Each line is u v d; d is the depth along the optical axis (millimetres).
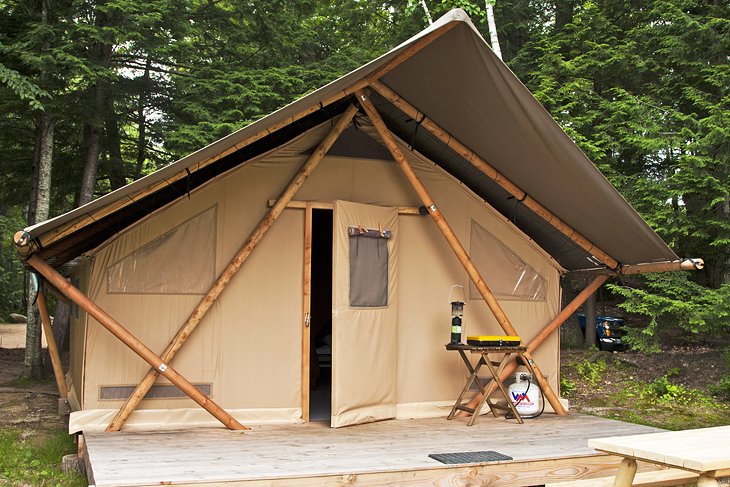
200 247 5371
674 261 5812
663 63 10570
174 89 11375
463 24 4113
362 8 13453
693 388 8898
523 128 4906
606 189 5176
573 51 11180
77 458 4910
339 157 5867
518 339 5707
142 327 5180
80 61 9086
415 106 5336
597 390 9266
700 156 9219
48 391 8180
